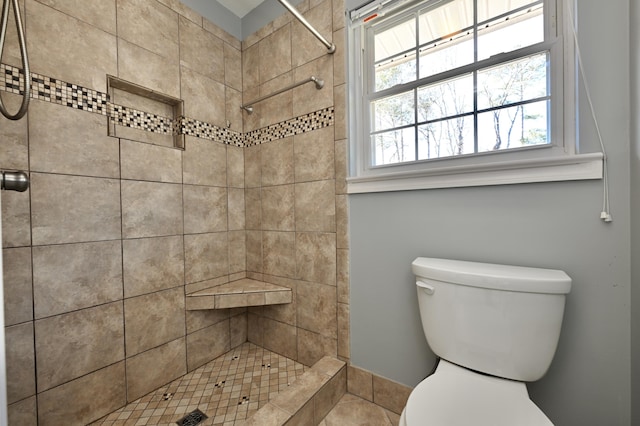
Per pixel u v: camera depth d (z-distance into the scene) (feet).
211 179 5.51
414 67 4.34
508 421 2.28
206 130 5.43
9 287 3.31
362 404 4.47
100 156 4.04
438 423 2.27
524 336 2.80
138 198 4.44
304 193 5.19
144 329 4.50
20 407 3.38
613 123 2.84
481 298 2.96
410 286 4.12
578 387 3.07
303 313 5.27
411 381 4.16
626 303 2.82
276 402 3.83
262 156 5.82
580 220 3.01
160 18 4.75
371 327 4.50
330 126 4.84
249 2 5.76
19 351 3.37
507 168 3.33
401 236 4.18
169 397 4.42
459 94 3.95
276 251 5.62
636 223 2.62
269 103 5.69
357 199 4.60
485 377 2.93
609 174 2.87
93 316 3.95
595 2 2.92
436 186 3.81
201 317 5.31
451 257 3.77
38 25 3.52
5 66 3.32
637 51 2.56
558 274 2.88
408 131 4.40
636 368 2.68
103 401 4.03
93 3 3.99
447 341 3.18
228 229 5.82
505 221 3.40
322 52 4.91
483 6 3.79
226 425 3.87
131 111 4.63
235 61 6.01
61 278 3.68
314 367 4.61
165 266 4.77
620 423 2.88
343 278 4.75
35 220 3.48
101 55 4.06
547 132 3.35
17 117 2.62
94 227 3.97
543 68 3.39
